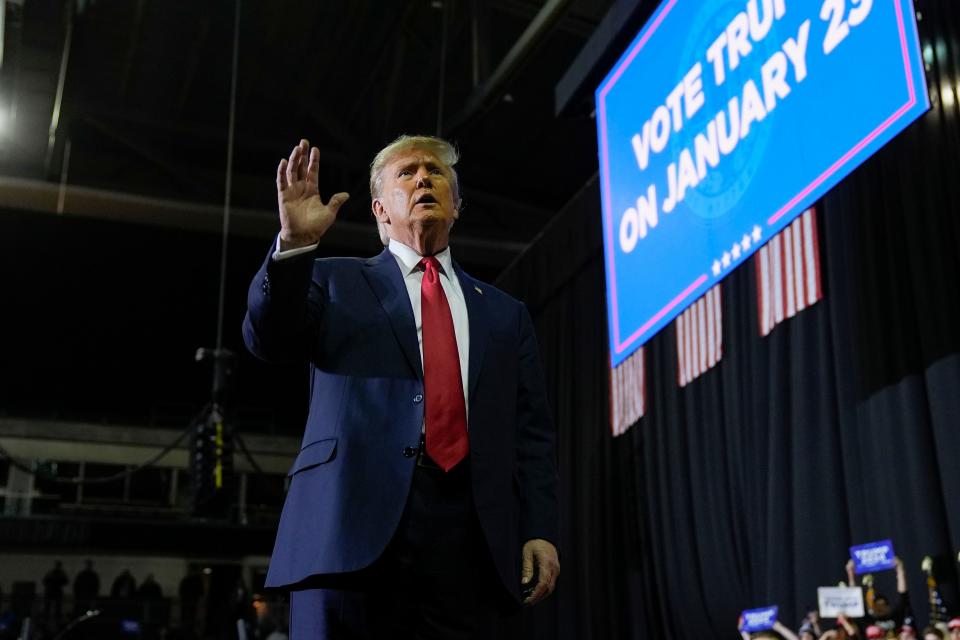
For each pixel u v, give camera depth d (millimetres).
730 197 4613
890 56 3623
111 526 9430
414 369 1489
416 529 1405
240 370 14797
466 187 11000
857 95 3797
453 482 1441
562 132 9984
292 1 8445
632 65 5719
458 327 1613
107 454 14328
